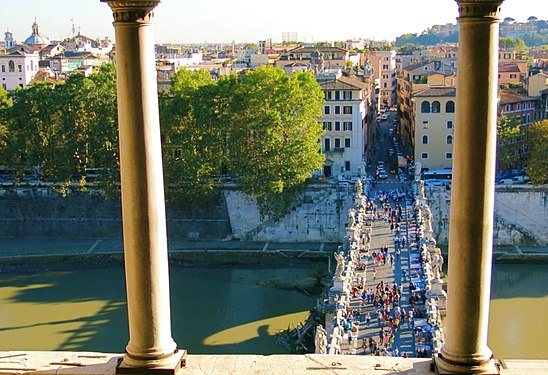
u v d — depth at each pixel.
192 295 93.00
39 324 82.50
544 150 109.62
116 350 75.00
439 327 54.78
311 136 113.31
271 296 91.94
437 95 128.62
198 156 113.50
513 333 75.75
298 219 115.44
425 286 66.38
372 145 166.25
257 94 112.12
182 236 118.31
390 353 54.81
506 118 127.12
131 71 18.83
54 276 102.56
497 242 111.19
